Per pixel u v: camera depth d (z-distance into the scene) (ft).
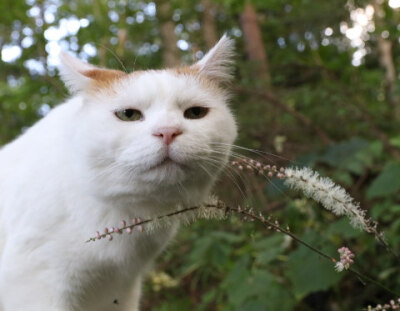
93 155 0.96
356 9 2.65
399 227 1.72
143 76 1.03
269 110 2.27
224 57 1.16
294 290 1.41
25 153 1.18
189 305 1.95
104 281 1.15
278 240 1.57
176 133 0.92
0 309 1.13
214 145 1.01
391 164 1.68
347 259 0.80
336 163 1.89
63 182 1.04
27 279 1.04
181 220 1.08
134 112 0.97
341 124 2.28
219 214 0.85
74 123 1.01
